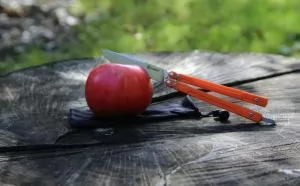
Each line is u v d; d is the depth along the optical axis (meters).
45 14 2.72
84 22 2.59
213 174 0.81
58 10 2.77
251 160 0.84
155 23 2.46
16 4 2.81
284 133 0.92
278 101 1.05
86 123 0.93
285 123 0.96
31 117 0.98
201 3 2.51
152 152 0.86
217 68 1.21
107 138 0.90
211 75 1.17
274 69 1.21
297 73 1.20
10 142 0.89
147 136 0.91
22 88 1.10
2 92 1.08
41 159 0.85
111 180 0.80
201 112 0.99
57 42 2.38
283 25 2.28
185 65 1.23
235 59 1.27
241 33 2.24
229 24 2.31
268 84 1.14
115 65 0.92
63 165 0.83
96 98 0.91
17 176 0.81
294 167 0.82
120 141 0.89
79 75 1.17
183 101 1.01
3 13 2.72
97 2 2.78
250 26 2.29
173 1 2.59
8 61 2.15
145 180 0.80
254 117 0.95
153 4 2.63
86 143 0.89
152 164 0.83
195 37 2.24
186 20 2.42
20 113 0.99
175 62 1.25
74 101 1.04
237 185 0.79
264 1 2.46
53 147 0.88
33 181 0.80
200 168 0.82
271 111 1.01
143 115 0.96
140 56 1.28
